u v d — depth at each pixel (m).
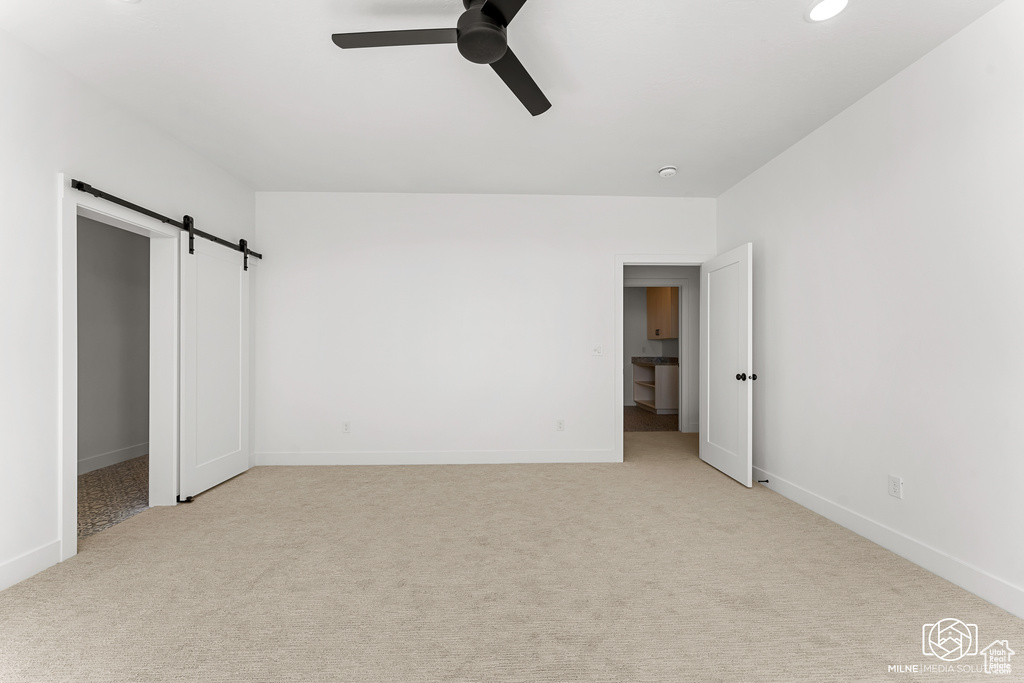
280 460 4.62
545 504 3.47
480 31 1.80
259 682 1.60
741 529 2.99
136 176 3.06
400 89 2.79
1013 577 2.04
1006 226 2.07
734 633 1.89
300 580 2.33
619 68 2.58
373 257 4.67
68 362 2.52
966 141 2.23
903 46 2.38
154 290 3.42
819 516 3.22
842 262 3.04
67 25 2.20
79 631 1.89
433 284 4.70
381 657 1.74
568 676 1.64
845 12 2.13
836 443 3.10
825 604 2.11
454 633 1.89
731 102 2.94
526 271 4.73
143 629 1.91
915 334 2.52
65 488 2.52
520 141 3.51
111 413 4.69
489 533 2.93
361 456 4.64
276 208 4.63
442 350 4.70
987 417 2.15
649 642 1.83
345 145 3.57
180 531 2.96
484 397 4.71
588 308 4.76
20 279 2.30
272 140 3.48
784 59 2.49
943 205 2.35
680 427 6.43
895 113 2.63
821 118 3.14
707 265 4.63
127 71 2.57
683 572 2.41
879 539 2.75
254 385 4.59
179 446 3.48
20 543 2.31
